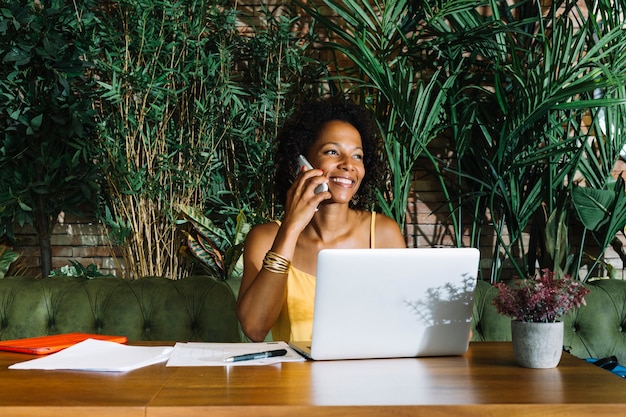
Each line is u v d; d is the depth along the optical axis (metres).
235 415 1.13
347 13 3.89
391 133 3.84
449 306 1.54
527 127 3.69
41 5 4.02
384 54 3.89
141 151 4.11
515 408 1.14
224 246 3.79
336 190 2.00
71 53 3.93
